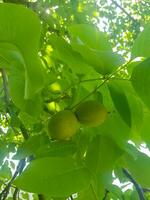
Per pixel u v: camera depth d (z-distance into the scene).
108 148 0.35
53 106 0.40
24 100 0.35
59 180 0.34
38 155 0.37
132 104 0.35
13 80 0.34
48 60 0.41
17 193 0.60
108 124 0.36
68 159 0.34
